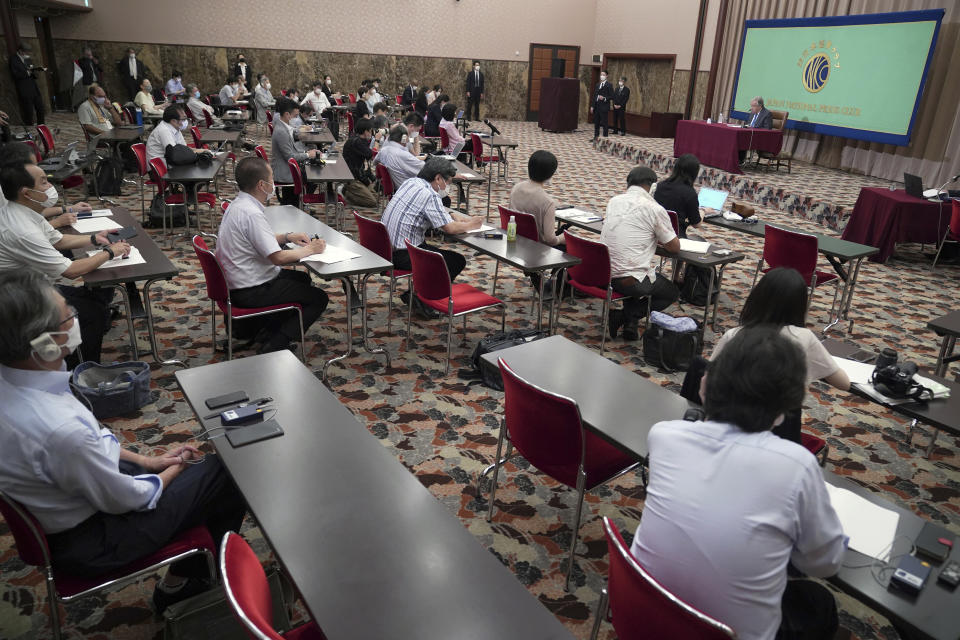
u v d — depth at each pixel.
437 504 1.64
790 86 10.88
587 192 9.10
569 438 2.10
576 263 3.79
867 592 1.40
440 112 10.82
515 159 12.16
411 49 17.73
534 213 4.47
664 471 1.36
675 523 1.30
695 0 14.23
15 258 3.00
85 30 15.48
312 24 16.86
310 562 1.42
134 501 1.68
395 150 6.51
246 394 2.11
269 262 3.54
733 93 12.21
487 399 3.52
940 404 2.24
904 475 3.02
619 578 1.38
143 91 11.64
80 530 1.66
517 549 2.46
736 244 6.84
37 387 1.53
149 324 3.53
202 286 5.00
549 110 16.70
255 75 16.89
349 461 1.79
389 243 4.07
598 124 14.43
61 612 2.08
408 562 1.43
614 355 4.15
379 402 3.44
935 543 1.54
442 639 1.24
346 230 6.79
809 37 10.38
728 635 1.13
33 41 14.31
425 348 4.10
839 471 3.04
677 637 1.24
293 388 2.18
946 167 8.81
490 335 4.32
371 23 17.25
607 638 2.07
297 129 9.38
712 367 1.38
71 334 1.59
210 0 16.05
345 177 6.14
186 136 11.85
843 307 5.05
